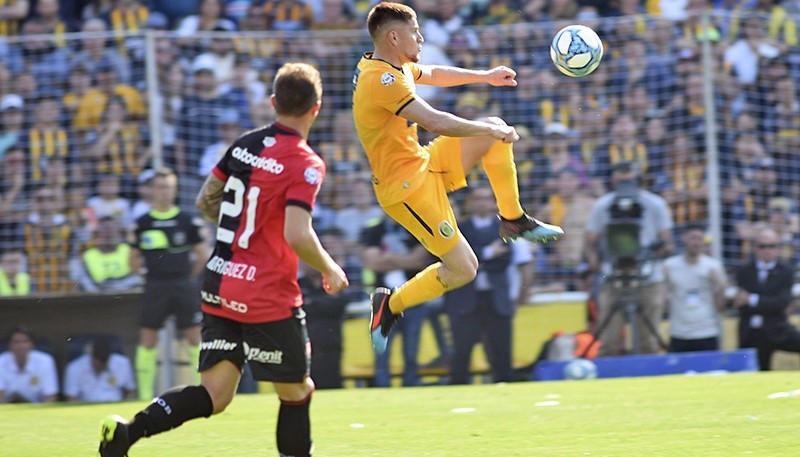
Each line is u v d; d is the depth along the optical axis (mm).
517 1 44031
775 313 33469
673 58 37281
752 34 38219
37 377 31938
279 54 37562
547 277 35094
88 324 32125
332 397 27672
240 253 15320
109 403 29219
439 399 26516
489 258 32562
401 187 20328
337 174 35906
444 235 20641
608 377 32750
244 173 15391
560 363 32938
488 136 20078
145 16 45219
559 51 21000
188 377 32312
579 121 37469
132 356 32125
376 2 44625
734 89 37375
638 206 33844
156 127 35250
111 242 34906
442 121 19328
